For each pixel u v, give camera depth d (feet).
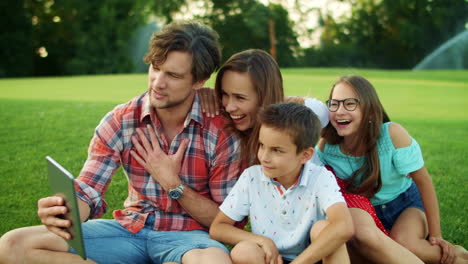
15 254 6.75
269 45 110.93
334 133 9.22
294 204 7.36
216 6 109.19
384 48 112.68
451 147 17.76
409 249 8.20
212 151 7.97
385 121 9.15
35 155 14.93
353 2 112.27
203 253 6.88
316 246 6.59
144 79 52.54
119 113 7.97
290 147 7.02
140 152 7.77
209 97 8.34
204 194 8.25
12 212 10.44
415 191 9.36
